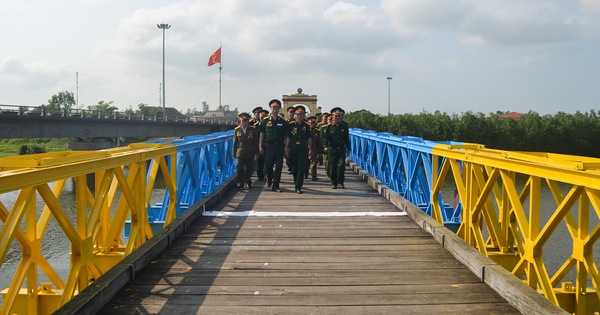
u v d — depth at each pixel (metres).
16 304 4.06
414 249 5.39
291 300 3.86
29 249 3.73
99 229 5.35
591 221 13.69
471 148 5.88
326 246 5.52
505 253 5.50
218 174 11.24
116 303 3.79
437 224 6.02
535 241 4.09
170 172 6.81
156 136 41.44
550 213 13.09
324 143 10.26
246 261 4.92
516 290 3.66
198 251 5.29
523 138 46.22
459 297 3.91
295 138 9.64
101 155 4.52
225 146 11.40
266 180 11.68
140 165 5.34
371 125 47.41
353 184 11.07
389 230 6.31
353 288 4.14
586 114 49.78
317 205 8.16
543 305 3.30
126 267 4.20
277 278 4.39
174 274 4.50
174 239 5.70
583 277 3.96
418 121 47.62
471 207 5.52
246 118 10.12
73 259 3.99
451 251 5.18
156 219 7.84
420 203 8.25
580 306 4.00
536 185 4.11
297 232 6.19
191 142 7.64
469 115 47.22
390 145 10.48
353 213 7.43
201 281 4.30
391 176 10.22
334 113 10.10
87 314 3.38
